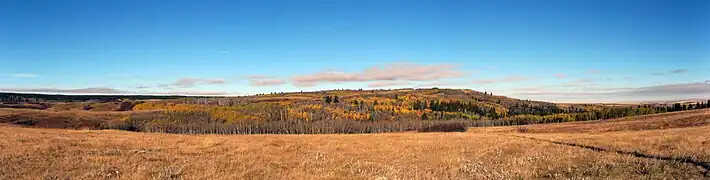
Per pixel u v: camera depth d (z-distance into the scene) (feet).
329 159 86.89
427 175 62.03
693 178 52.70
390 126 538.47
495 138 151.53
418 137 160.86
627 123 273.54
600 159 73.41
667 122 249.75
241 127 510.99
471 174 63.52
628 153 83.46
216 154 92.02
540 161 75.20
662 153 79.15
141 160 76.69
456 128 467.52
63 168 63.36
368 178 59.82
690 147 85.97
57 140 106.52
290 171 66.64
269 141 130.82
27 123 451.53
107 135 138.10
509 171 65.26
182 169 65.92
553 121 571.28
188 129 487.20
